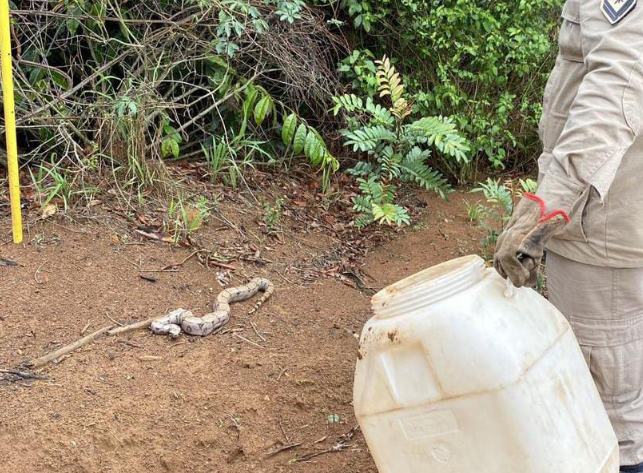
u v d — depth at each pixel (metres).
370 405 2.55
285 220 6.00
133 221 5.17
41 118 5.30
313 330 4.52
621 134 2.45
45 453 3.26
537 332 2.51
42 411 3.44
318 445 3.60
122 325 4.18
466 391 2.38
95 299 4.34
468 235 6.45
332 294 5.06
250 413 3.71
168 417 3.57
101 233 4.94
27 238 4.71
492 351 2.37
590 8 2.64
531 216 2.44
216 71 6.39
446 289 2.46
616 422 3.11
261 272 5.12
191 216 5.43
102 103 5.46
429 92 7.32
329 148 7.22
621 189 2.83
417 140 6.81
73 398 3.56
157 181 5.57
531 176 7.94
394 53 7.44
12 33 5.46
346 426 3.74
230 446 3.52
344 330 4.57
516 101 7.83
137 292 4.49
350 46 7.34
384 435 2.55
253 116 6.89
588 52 2.64
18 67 5.42
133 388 3.71
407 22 7.21
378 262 5.85
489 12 7.19
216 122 6.66
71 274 4.49
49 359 3.78
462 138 6.66
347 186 6.94
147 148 5.72
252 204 6.01
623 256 2.90
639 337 3.03
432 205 6.93
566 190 2.44
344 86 7.12
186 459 3.41
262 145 6.96
